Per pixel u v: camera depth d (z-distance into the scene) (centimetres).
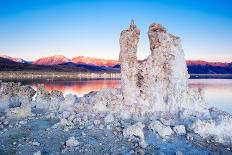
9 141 1375
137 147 1299
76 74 17175
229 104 3142
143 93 1847
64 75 16038
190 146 1324
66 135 1460
